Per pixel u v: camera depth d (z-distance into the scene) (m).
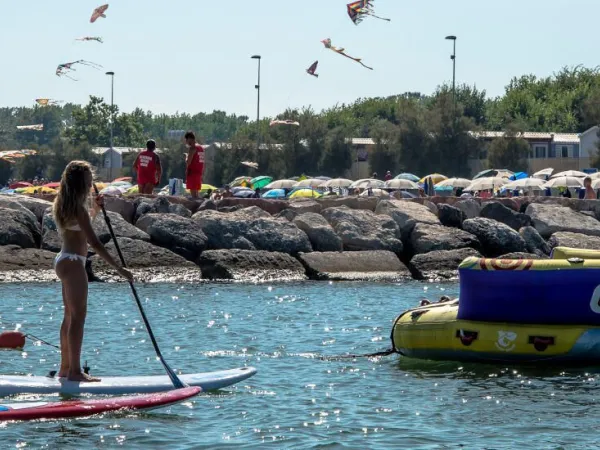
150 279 59.56
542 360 29.78
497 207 74.00
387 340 35.91
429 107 198.50
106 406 23.19
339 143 186.75
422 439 20.95
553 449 20.12
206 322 40.31
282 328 38.88
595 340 29.25
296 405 24.25
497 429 21.84
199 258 62.53
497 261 30.28
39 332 37.00
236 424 22.20
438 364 30.66
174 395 24.53
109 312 43.03
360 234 67.19
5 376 25.44
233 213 67.56
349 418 22.88
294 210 70.69
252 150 188.38
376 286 57.91
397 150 182.00
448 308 31.84
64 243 24.81
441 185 127.88
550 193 120.44
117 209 66.31
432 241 67.44
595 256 30.83
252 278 61.31
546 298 29.64
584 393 25.86
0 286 54.41
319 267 63.06
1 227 61.75
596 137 198.12
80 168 24.48
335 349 33.75
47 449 20.00
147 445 20.34
